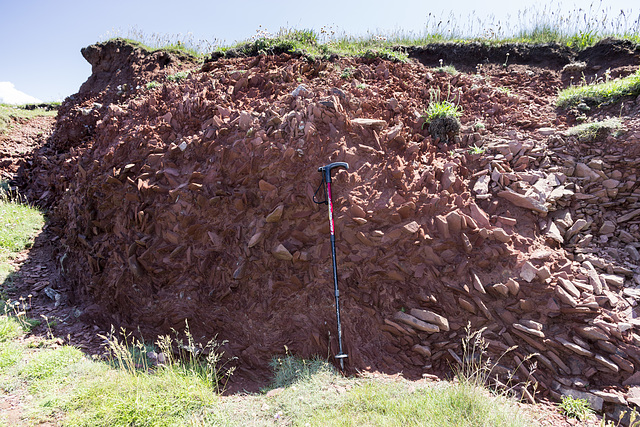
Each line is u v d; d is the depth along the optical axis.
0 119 10.75
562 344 3.95
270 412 3.34
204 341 4.67
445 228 4.66
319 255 4.73
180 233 5.15
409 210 4.80
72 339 4.84
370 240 4.70
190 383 3.70
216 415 3.28
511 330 4.18
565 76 8.75
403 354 4.23
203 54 11.38
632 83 6.82
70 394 3.52
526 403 3.62
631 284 4.47
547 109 7.31
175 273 5.04
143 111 6.94
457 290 4.41
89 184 6.25
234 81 7.10
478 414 3.08
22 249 6.81
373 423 3.06
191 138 5.80
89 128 9.34
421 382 3.81
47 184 8.57
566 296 4.17
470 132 6.52
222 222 5.09
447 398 3.30
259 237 4.79
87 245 5.89
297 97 5.93
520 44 9.97
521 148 5.95
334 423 3.06
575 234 5.03
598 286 4.33
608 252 4.86
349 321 4.43
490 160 5.75
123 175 5.72
